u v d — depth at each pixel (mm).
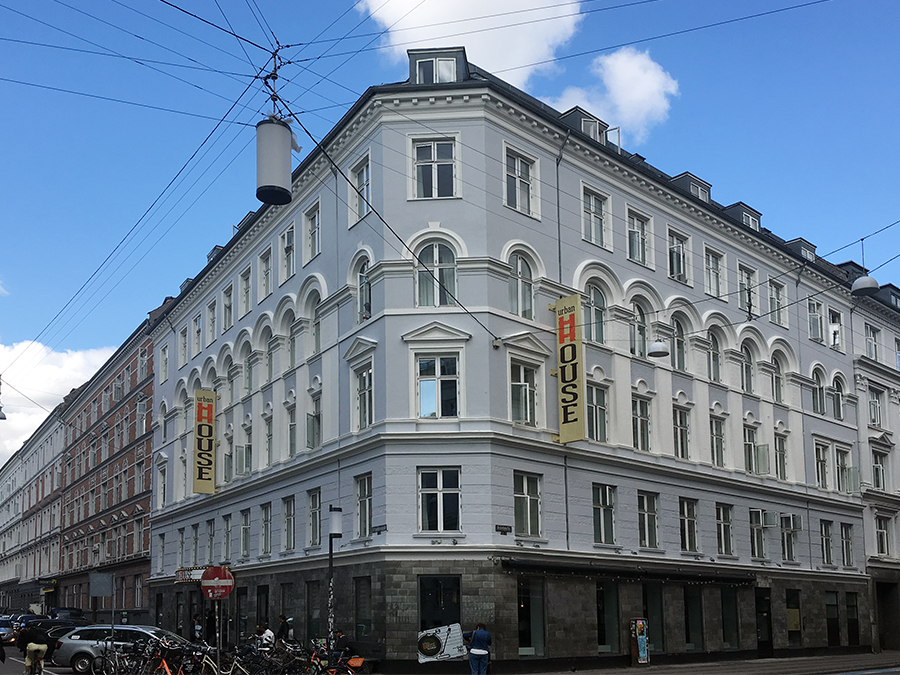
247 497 37375
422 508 26734
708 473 35062
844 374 45406
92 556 64000
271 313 36688
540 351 29078
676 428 34625
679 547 33156
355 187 27922
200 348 44906
